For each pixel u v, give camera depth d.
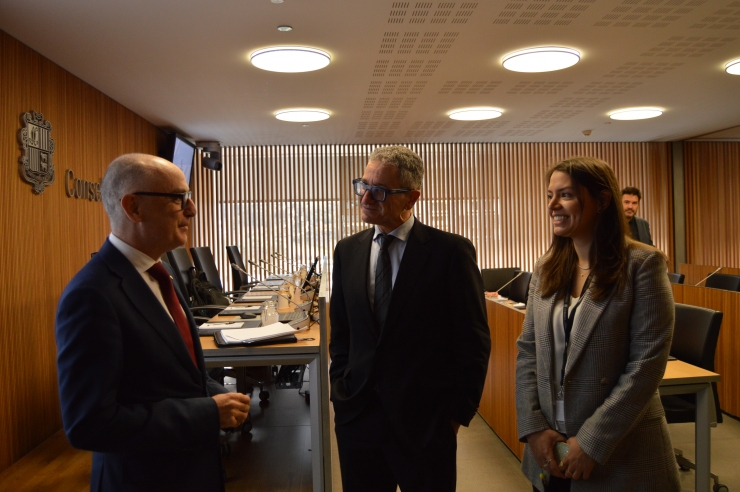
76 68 4.49
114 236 1.41
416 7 3.40
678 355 2.99
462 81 5.05
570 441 1.54
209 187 8.39
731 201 8.37
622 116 6.63
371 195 1.77
